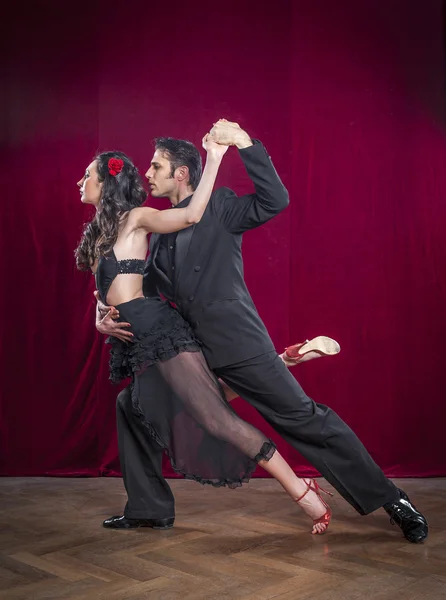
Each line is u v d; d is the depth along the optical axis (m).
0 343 4.61
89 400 4.57
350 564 2.67
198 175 3.22
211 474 3.07
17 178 4.63
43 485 4.26
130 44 4.64
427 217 4.57
